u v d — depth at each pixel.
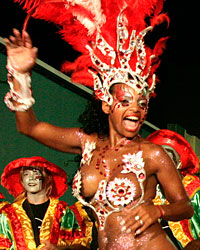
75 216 5.39
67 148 2.94
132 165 2.72
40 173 5.37
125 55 2.80
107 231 2.73
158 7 3.09
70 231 5.27
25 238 5.16
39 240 5.16
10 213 5.27
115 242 2.69
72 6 2.97
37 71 6.38
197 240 4.58
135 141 2.81
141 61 2.82
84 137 2.91
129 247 2.67
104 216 2.73
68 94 6.64
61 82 6.53
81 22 2.97
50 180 5.49
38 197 5.37
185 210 2.65
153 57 2.90
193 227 5.05
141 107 2.77
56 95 6.54
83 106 6.79
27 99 2.76
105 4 2.96
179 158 5.26
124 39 2.83
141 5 2.99
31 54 2.74
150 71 2.95
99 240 2.76
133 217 2.55
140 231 2.54
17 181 5.64
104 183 2.73
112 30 2.92
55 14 3.04
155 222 2.74
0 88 6.15
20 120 2.81
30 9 2.96
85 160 2.84
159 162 2.72
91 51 2.86
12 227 5.20
